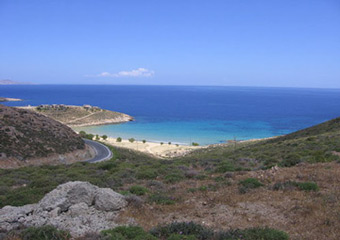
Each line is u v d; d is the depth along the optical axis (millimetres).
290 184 13219
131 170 24438
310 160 20969
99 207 10969
